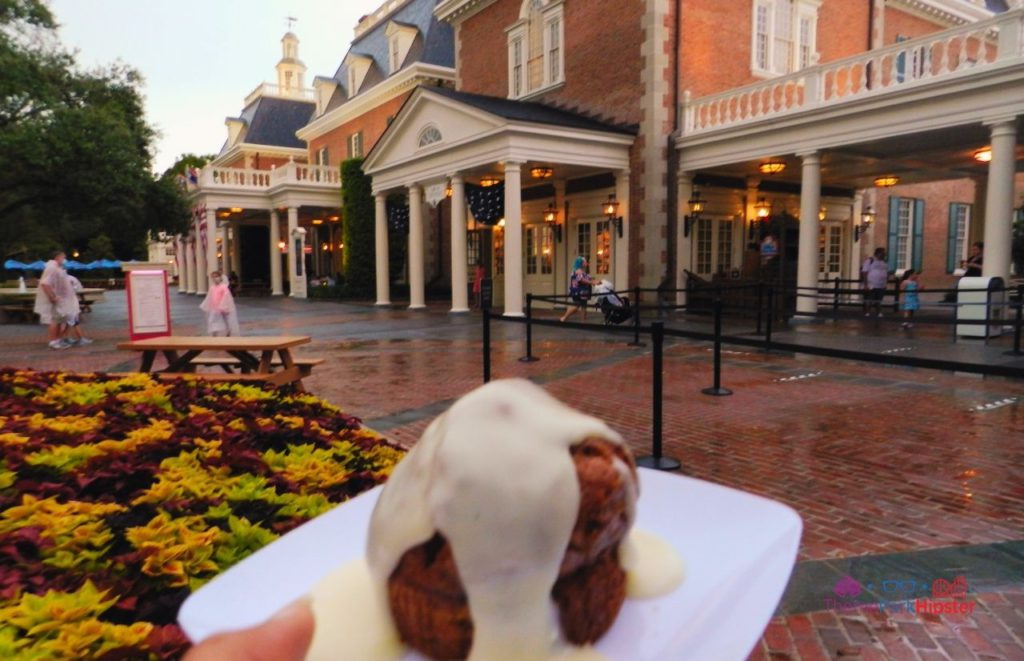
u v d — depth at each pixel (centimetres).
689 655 76
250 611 87
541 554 70
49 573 180
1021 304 889
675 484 115
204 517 221
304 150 4238
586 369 902
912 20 2433
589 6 1852
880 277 1541
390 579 75
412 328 1501
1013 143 1079
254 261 4109
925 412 620
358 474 281
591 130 1655
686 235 1694
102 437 327
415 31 3141
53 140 1598
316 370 924
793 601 276
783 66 1961
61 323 1265
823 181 1970
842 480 432
